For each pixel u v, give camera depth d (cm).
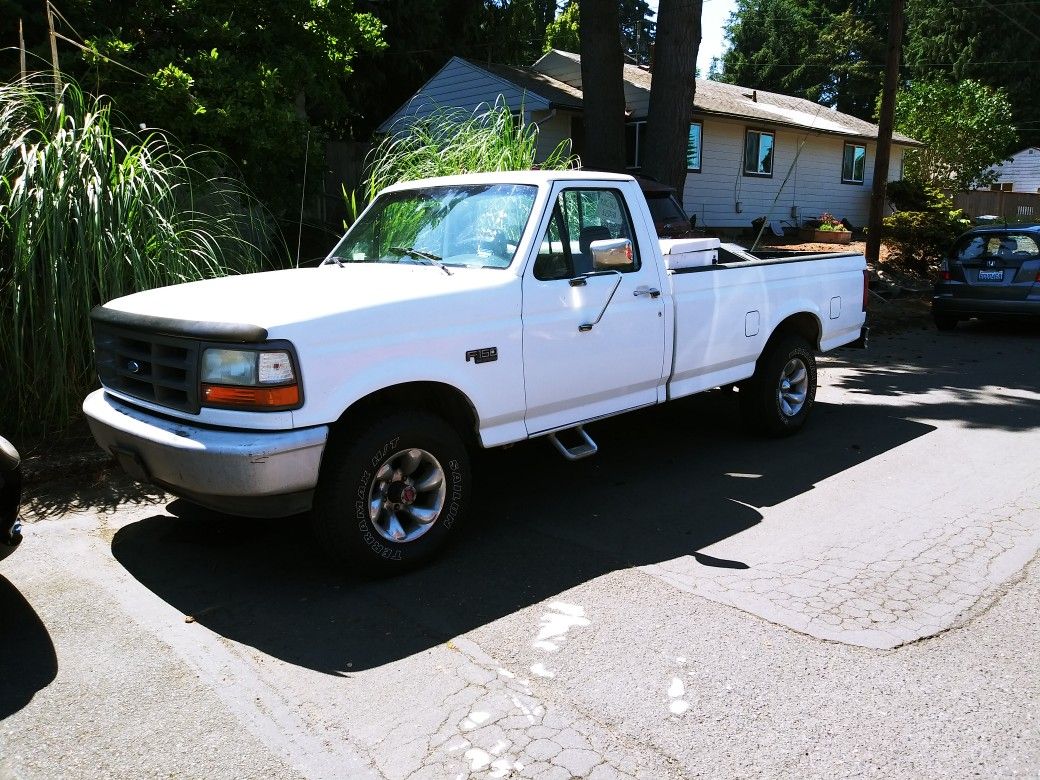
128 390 426
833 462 602
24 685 329
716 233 2047
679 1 1149
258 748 290
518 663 340
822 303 673
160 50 907
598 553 447
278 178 974
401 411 409
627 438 671
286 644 357
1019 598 390
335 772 277
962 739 289
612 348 502
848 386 870
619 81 1207
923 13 4619
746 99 2558
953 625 365
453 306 422
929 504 515
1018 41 4222
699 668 335
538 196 473
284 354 365
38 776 277
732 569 425
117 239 593
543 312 464
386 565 411
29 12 862
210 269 659
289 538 470
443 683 327
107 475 553
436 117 983
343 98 1129
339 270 505
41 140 610
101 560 442
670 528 481
